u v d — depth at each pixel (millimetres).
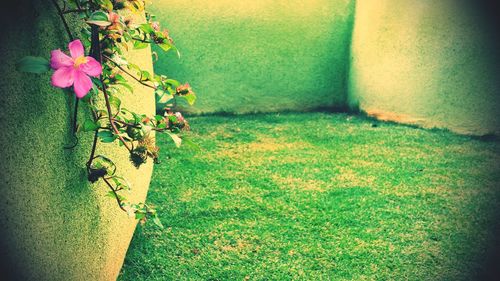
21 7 1374
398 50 6973
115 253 2633
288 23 7508
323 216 3801
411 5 6695
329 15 7625
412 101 6949
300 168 5016
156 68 7238
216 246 3246
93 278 2141
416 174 4906
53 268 1593
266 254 3170
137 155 1860
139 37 2115
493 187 4559
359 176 4809
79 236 1922
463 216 3881
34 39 1458
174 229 3473
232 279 2855
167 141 5902
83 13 1724
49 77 1598
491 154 5613
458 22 6227
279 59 7648
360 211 3922
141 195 3447
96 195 2199
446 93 6543
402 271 3023
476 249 3330
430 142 6121
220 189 4320
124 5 1780
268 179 4641
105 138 1828
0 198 1210
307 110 8039
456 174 4926
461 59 6293
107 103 1823
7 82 1275
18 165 1330
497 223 3752
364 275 2965
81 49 1472
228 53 7422
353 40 7766
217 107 7664
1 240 1199
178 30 7137
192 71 7395
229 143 5934
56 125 1653
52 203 1602
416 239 3459
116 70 2293
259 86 7715
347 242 3377
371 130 6711
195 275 2885
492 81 6043
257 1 7273
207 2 7102
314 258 3143
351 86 7973
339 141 6133
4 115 1252
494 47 5934
